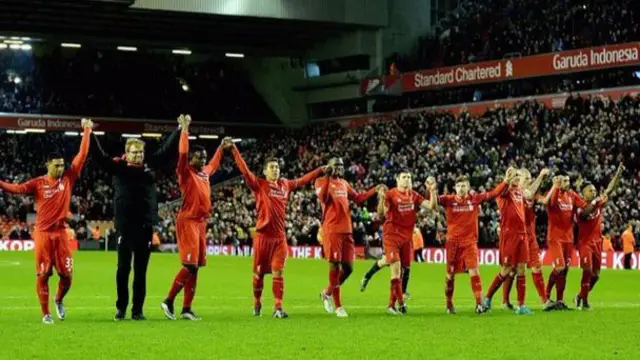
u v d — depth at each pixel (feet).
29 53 251.19
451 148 193.06
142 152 62.23
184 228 63.26
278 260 65.92
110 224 224.33
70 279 61.41
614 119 174.29
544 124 185.37
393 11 230.68
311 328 57.00
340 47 235.61
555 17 201.77
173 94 256.11
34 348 47.44
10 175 237.66
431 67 220.64
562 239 72.95
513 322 61.11
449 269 69.97
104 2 197.26
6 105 239.50
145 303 78.74
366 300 84.94
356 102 237.86
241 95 259.60
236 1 210.79
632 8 189.88
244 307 76.48
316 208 197.67
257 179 66.08
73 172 61.31
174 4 206.18
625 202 156.87
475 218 69.62
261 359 44.14
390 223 69.77
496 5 221.05
